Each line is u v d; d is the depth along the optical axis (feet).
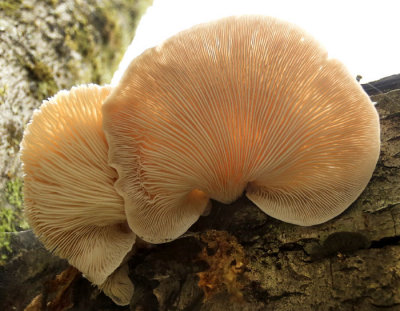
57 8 0.76
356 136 0.35
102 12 0.87
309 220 0.37
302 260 0.36
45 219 0.36
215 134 0.32
